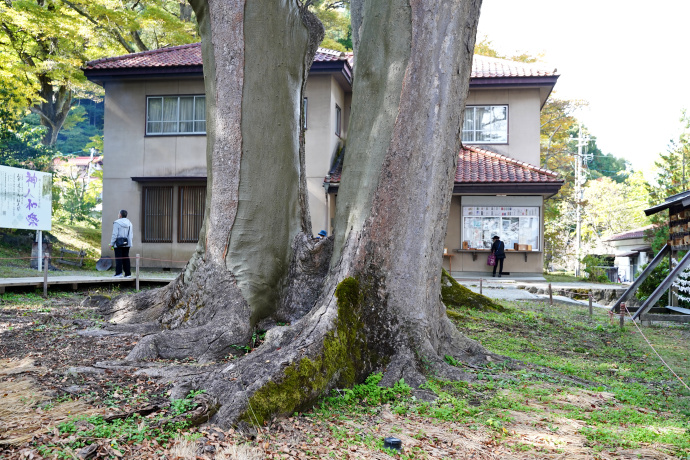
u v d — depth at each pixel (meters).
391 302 6.91
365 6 7.39
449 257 20.92
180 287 8.48
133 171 20.45
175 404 5.17
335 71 19.55
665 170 32.59
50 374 6.35
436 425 5.38
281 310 8.27
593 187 42.84
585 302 15.56
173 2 31.42
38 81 27.80
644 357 9.42
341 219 7.28
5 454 4.22
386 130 6.98
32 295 12.47
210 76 8.30
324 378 5.93
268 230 8.19
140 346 7.14
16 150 25.41
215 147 8.22
